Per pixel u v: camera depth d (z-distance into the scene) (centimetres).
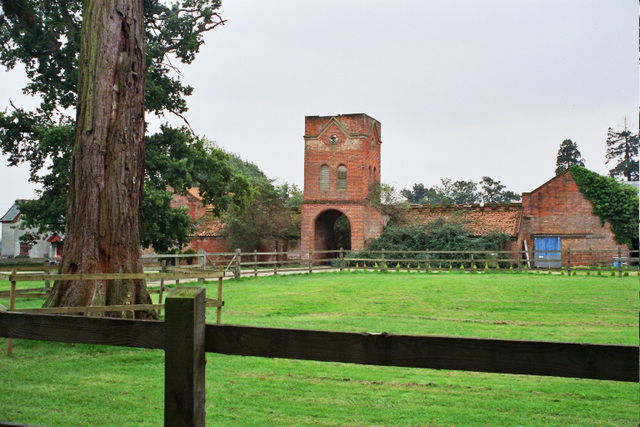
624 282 2577
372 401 779
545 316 1602
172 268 1611
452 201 9056
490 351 360
